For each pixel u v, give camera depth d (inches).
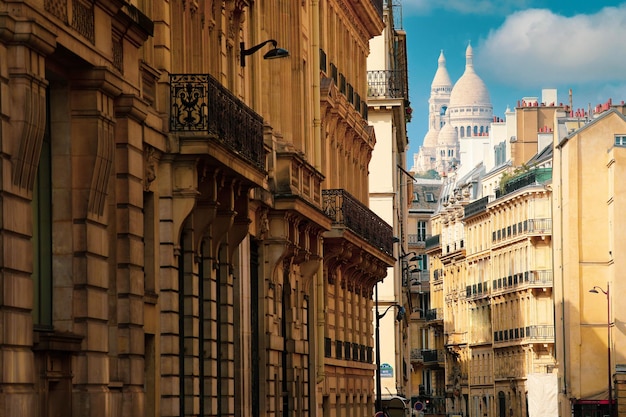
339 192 2372.0
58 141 1134.4
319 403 2287.2
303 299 2122.3
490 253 6815.9
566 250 5556.1
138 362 1246.9
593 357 5467.5
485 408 6919.3
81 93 1142.3
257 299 1856.5
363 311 2874.0
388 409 3376.0
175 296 1378.0
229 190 1509.6
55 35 1039.6
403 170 4923.7
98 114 1143.6
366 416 2925.7
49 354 1071.0
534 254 6299.2
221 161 1413.6
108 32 1186.6
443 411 7819.9
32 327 1022.4
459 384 7362.2
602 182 5541.3
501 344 6668.3
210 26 1576.0
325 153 2431.1
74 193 1136.2
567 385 5521.7
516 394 6481.3
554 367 6254.9
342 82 2645.2
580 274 5521.7
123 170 1237.1
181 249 1439.5
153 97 1358.3
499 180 6978.4
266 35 1926.7
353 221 2458.2
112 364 1224.8
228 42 1674.5
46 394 1065.5
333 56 2554.1
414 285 7824.8
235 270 1696.6
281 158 1931.6
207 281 1513.3
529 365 6343.5
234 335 1697.8
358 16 2856.8
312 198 2092.8
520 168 6594.5
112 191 1219.9
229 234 1605.6
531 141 6845.5
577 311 5506.9
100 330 1150.3
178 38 1449.3
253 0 1820.9
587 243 5526.6
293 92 2091.5
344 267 2578.7
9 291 974.4
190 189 1378.0
